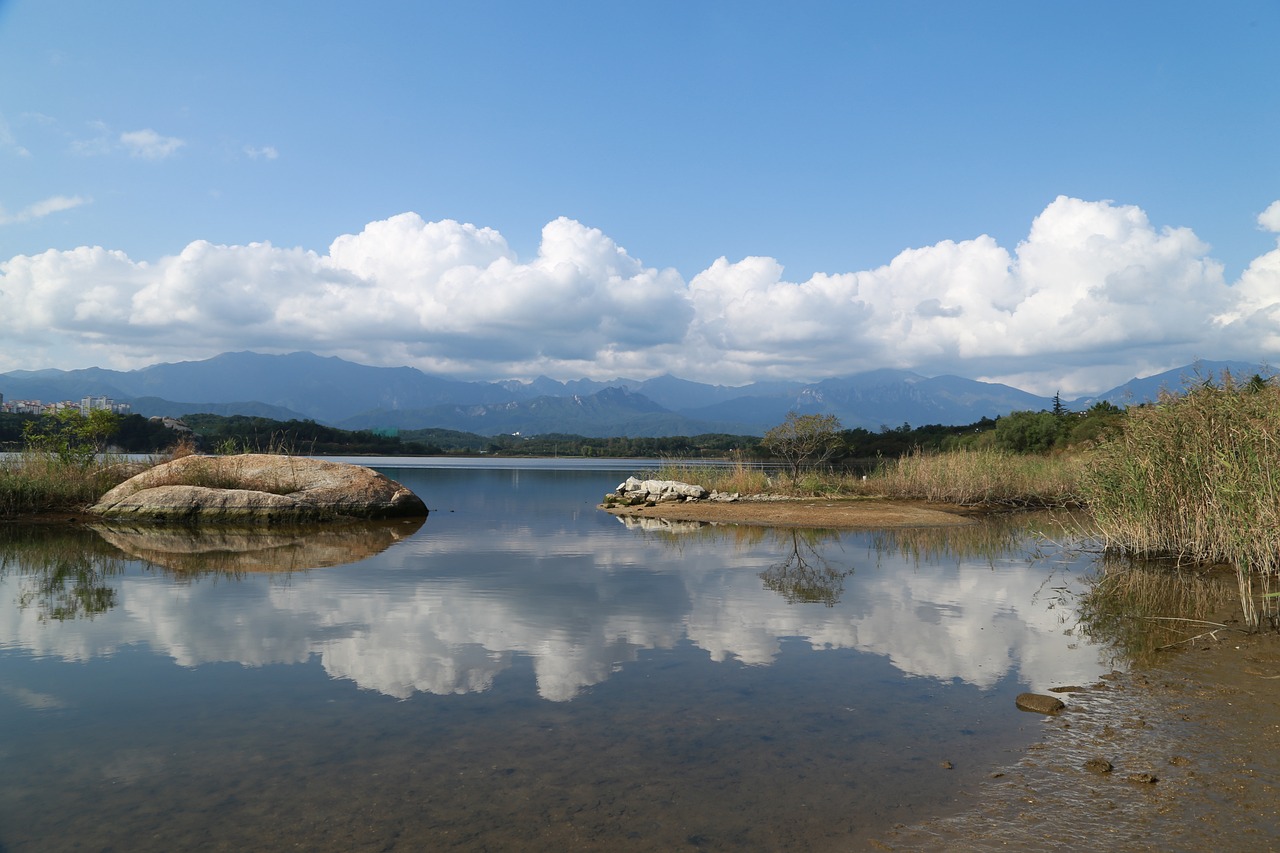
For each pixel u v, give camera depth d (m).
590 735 4.70
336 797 3.81
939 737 4.71
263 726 4.80
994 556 13.18
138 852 3.24
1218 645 7.00
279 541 14.71
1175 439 12.16
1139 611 8.48
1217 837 3.44
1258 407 10.65
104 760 4.25
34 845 3.29
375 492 19.78
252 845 3.31
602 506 25.12
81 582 9.94
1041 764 4.30
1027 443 52.47
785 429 30.34
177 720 4.89
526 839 3.39
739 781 4.05
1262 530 8.72
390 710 5.11
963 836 3.46
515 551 13.49
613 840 3.39
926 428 79.38
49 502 18.89
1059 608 8.64
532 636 7.16
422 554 12.99
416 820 3.57
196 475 19.19
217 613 8.05
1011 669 6.21
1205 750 4.50
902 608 8.59
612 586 9.91
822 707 5.24
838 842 3.40
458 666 6.17
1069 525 19.27
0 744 4.48
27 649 6.58
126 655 6.39
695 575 10.88
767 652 6.67
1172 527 12.16
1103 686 5.75
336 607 8.40
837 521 19.69
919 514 21.05
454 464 88.12
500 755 4.37
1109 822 3.60
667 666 6.21
